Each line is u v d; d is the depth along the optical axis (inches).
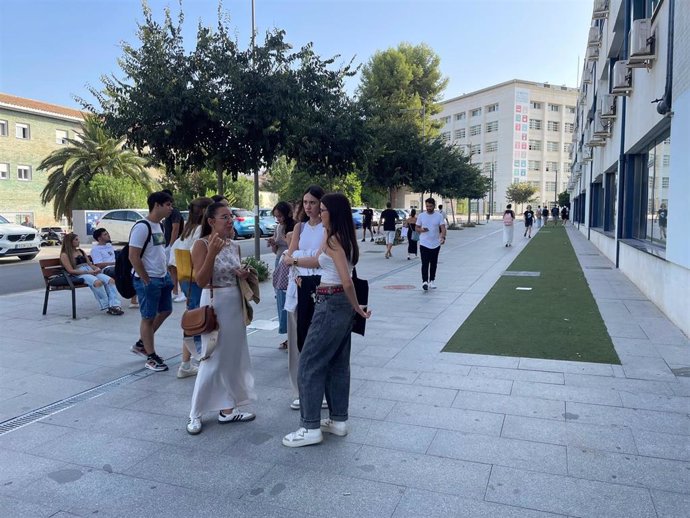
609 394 186.1
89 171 1173.1
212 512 121.2
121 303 381.7
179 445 155.0
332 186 1139.3
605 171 708.7
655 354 232.8
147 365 225.9
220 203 168.7
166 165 448.8
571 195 2148.1
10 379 214.1
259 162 449.1
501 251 786.2
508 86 3673.7
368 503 123.1
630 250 467.5
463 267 582.6
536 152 3779.5
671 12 302.2
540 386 195.3
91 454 149.9
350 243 150.9
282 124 430.0
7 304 378.3
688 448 146.1
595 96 836.6
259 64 421.7
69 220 1203.9
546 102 3772.1
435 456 144.3
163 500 126.4
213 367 165.9
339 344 153.6
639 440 151.1
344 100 549.3
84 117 1198.3
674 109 291.9
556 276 497.0
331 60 465.7
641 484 128.5
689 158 258.4
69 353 251.4
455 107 4133.9
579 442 150.5
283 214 243.0
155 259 221.6
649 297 368.8
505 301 367.6
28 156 1405.0
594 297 378.6
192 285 227.6
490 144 3838.6
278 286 243.3
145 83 393.4
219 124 410.9
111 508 123.6
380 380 205.0
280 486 131.5
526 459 141.6
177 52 413.1
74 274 338.6
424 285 423.2
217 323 166.4
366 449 149.4
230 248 174.1
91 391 200.4
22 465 144.0
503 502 122.1
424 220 422.6
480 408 176.1
